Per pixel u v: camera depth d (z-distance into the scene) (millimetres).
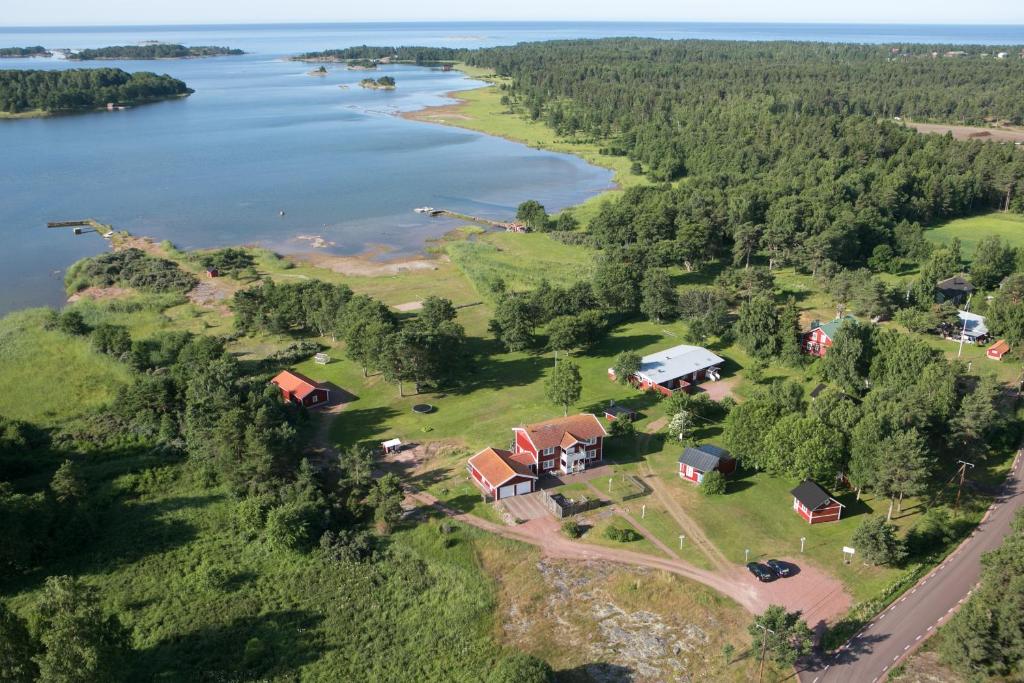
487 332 143000
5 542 75375
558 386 107250
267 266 181375
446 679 65625
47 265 184875
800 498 85062
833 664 65188
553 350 134375
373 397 118938
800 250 169250
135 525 85312
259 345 138125
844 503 87875
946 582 74500
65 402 116000
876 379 110188
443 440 104750
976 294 150500
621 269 147750
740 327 130750
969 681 61500
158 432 104500
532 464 93938
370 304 132250
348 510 86188
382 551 81188
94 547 81750
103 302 157875
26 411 113312
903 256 177750
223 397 99250
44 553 79062
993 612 62688
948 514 84938
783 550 79688
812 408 95250
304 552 81000
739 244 172375
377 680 65812
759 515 85688
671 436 102500
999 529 82375
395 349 115125
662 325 144250
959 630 62406
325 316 136000
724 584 74812
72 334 137500
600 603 73688
